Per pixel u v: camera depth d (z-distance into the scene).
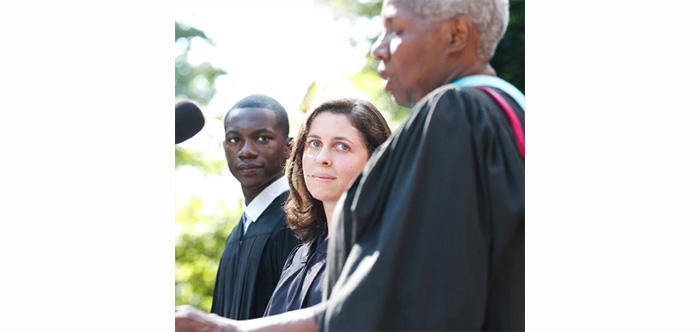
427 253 2.85
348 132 3.92
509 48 5.76
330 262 3.12
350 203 3.07
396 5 3.12
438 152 2.90
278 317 3.22
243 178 4.86
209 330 3.22
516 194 2.92
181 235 8.75
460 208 2.86
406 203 2.87
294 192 4.17
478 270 2.86
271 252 4.71
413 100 3.16
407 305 2.85
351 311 2.84
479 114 2.96
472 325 2.84
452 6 3.06
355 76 6.74
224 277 4.92
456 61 3.11
